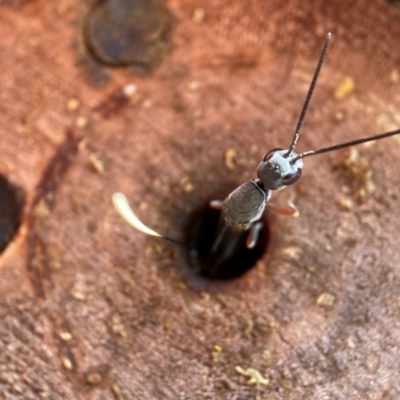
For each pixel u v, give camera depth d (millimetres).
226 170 80
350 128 80
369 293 77
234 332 77
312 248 78
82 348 77
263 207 75
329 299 77
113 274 79
